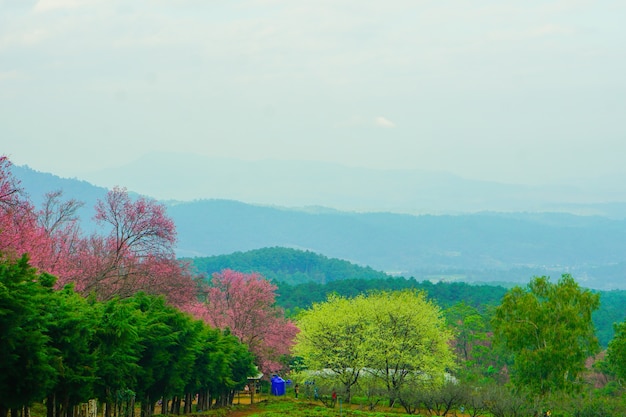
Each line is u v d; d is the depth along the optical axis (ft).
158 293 205.36
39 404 143.64
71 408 119.65
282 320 283.79
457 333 354.74
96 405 143.74
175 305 210.18
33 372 95.86
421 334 240.94
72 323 105.91
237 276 277.64
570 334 224.74
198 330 170.09
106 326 114.62
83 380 108.78
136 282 202.69
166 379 153.17
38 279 116.16
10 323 91.20
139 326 132.46
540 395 215.10
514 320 236.02
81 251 203.41
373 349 237.25
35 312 96.02
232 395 238.89
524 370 226.99
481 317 378.53
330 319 246.88
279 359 289.94
